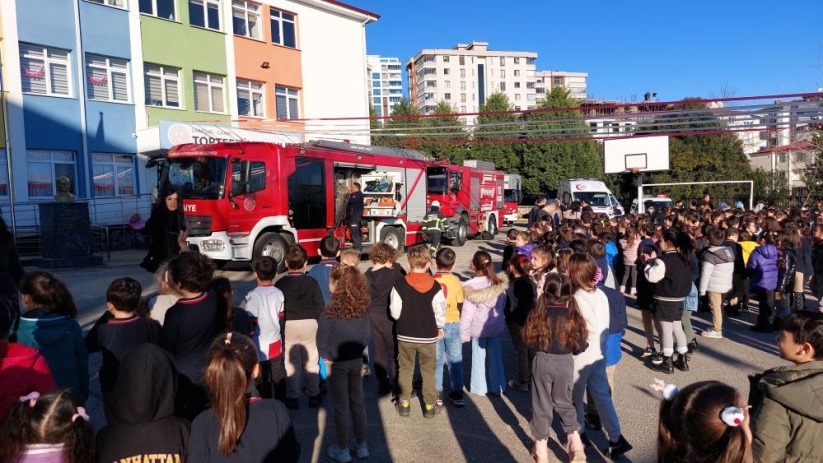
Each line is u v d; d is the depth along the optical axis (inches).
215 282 164.9
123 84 855.7
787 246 336.8
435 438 198.8
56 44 772.0
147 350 101.6
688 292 261.6
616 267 482.0
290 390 220.8
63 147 780.0
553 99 1918.1
